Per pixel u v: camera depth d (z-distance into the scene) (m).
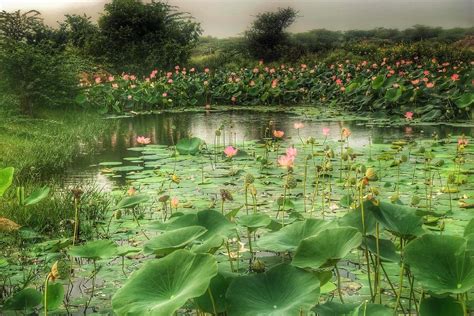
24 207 4.87
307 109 15.24
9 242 4.27
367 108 13.95
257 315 2.08
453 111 11.80
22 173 6.55
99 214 5.02
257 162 7.41
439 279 2.15
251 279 2.26
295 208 5.04
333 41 33.81
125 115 14.28
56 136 9.32
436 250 2.23
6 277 3.62
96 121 12.09
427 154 6.76
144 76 21.98
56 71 12.68
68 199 5.20
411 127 10.89
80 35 23.09
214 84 18.39
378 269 2.83
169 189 5.89
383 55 26.20
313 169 6.91
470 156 7.41
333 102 15.70
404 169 6.67
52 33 22.14
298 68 23.27
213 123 12.47
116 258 3.97
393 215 2.75
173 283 2.16
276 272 2.29
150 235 4.44
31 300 2.91
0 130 9.14
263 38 29.22
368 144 8.75
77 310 3.15
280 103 17.06
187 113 14.89
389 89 12.73
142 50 23.27
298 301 2.10
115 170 7.11
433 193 5.50
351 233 2.39
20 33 19.36
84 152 8.70
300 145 8.88
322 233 2.44
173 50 23.38
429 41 31.55
